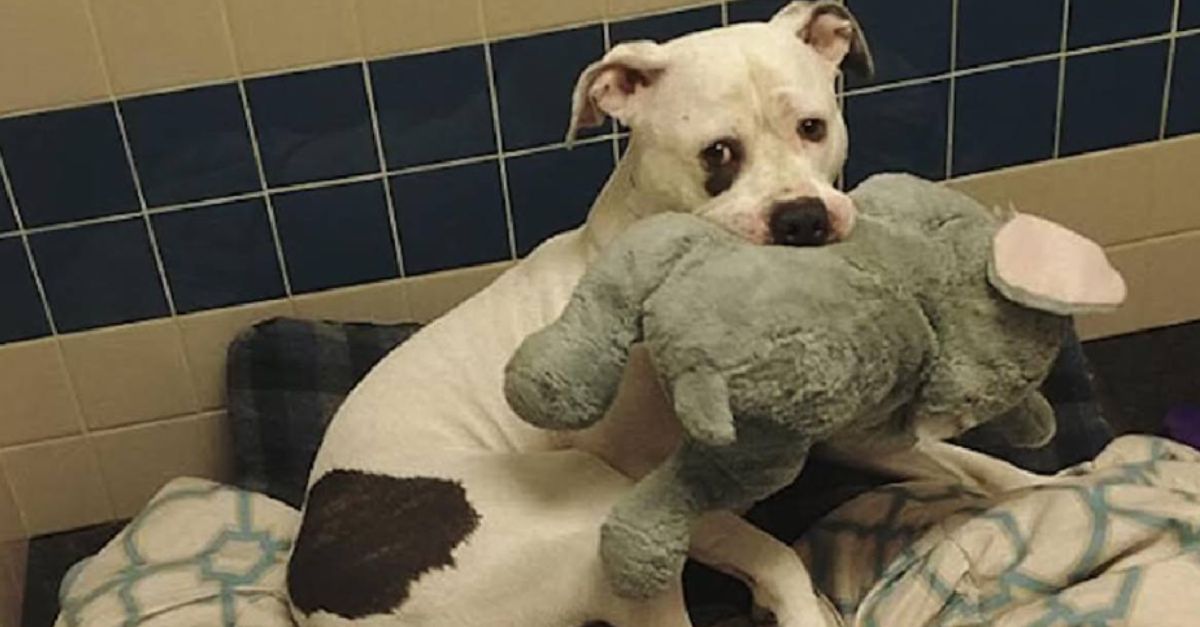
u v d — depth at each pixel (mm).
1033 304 1342
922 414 1412
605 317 1339
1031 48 2084
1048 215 2229
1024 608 1531
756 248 1335
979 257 1377
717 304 1285
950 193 1418
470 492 1516
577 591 1459
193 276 2066
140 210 2004
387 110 1981
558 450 1589
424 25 1930
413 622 1481
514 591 1471
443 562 1478
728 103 1454
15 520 2178
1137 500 1591
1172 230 2266
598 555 1445
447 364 1647
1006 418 1562
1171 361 2285
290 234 2055
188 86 1925
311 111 1968
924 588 1574
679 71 1484
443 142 2016
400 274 2111
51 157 1945
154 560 1885
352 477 1589
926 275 1353
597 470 1539
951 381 1375
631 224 1556
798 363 1275
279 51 1921
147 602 1796
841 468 1813
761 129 1461
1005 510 1620
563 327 1352
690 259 1332
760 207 1413
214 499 1970
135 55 1896
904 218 1377
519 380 1354
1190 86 2154
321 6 1899
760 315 1274
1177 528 1556
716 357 1273
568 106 2014
